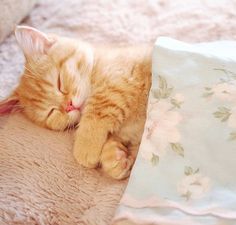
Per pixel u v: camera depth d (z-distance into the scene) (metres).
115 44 0.44
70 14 0.47
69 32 0.46
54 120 0.35
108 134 0.33
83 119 0.34
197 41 0.42
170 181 0.27
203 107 0.29
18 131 0.35
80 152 0.32
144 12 0.46
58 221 0.30
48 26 0.47
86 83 0.35
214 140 0.28
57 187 0.31
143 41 0.43
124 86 0.33
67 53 0.36
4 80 0.42
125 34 0.44
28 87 0.37
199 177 0.27
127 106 0.33
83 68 0.36
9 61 0.44
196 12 0.44
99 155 0.32
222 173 0.27
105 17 0.46
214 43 0.36
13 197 0.31
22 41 0.37
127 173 0.31
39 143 0.34
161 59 0.32
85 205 0.30
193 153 0.28
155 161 0.28
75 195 0.31
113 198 0.30
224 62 0.30
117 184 0.31
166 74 0.31
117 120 0.33
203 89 0.30
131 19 0.46
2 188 0.31
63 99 0.35
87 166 0.32
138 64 0.35
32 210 0.30
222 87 0.29
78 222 0.29
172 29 0.44
